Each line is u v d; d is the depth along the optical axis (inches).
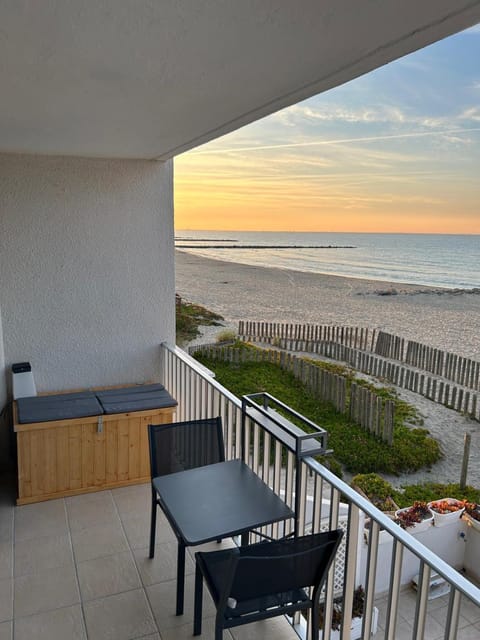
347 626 76.7
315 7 48.9
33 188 153.1
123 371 172.6
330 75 71.4
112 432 144.0
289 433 87.7
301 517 88.5
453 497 138.1
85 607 97.3
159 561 112.1
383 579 132.7
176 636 90.4
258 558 65.2
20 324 157.4
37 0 47.7
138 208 166.2
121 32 55.8
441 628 116.2
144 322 172.7
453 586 52.7
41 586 103.1
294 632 92.4
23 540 119.5
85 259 162.1
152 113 95.2
